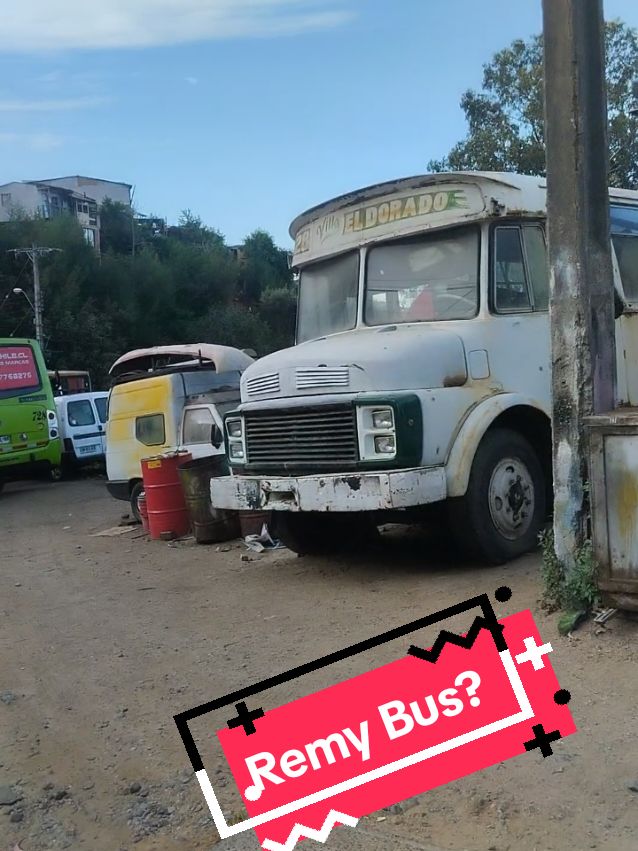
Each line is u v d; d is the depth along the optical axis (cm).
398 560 759
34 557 1045
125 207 7419
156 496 1057
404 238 740
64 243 4962
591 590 491
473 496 654
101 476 2303
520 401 680
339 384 646
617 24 3123
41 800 396
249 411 710
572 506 507
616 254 744
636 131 3041
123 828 367
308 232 820
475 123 3341
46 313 4631
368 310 757
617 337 720
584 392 505
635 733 384
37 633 667
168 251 6378
